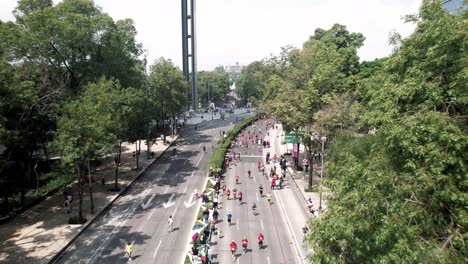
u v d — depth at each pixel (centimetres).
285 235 3653
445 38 1480
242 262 3083
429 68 1622
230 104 18800
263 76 13362
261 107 8219
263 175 5900
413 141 1467
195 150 7775
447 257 1240
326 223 1741
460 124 1484
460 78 1418
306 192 4941
